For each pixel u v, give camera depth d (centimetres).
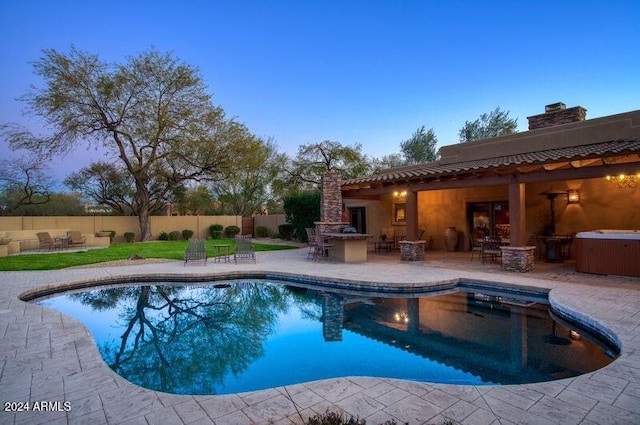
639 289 710
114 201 2688
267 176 3031
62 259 1315
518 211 959
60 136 1983
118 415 291
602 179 1075
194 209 3247
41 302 817
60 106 1920
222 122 2300
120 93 2052
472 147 1410
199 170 2345
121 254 1481
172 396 324
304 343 546
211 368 461
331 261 1249
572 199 1129
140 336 599
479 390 331
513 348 495
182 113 2189
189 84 2162
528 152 1240
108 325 661
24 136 1959
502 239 1290
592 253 885
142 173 2259
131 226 2367
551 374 410
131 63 2069
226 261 1271
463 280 885
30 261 1262
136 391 334
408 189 1220
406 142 2844
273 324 654
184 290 943
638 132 1002
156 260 1298
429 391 330
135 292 924
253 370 450
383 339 552
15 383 350
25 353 429
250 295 891
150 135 2205
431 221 1560
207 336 598
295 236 2108
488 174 1002
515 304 734
